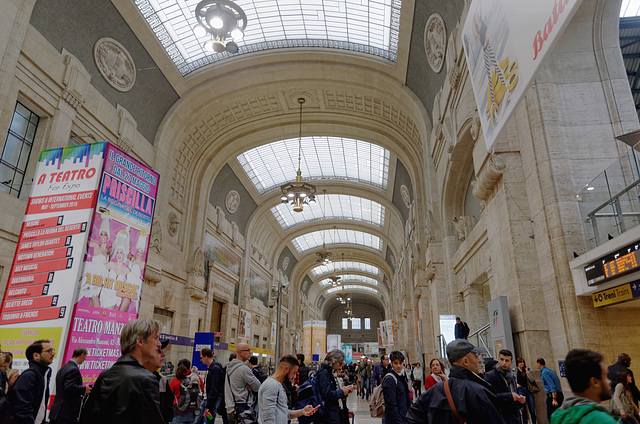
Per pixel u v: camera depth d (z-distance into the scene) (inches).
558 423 76.0
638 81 446.9
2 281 368.8
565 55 306.0
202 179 801.6
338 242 1742.1
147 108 627.2
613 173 234.4
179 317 709.9
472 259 469.7
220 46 478.6
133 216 304.7
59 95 442.6
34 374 168.6
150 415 81.3
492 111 215.6
